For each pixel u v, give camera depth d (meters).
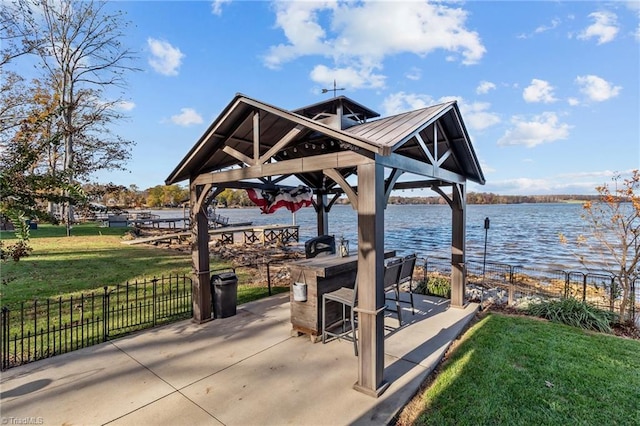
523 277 8.30
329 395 2.92
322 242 6.58
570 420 2.51
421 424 2.53
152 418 2.60
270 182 5.77
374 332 2.89
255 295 6.50
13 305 5.64
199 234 4.86
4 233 14.02
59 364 3.51
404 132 3.08
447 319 4.88
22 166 2.69
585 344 3.93
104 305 4.28
